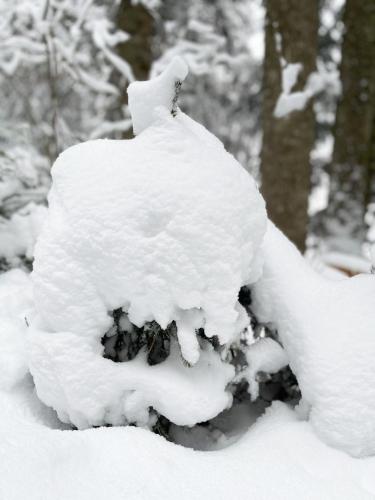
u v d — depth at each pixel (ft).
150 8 20.70
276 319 6.99
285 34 17.25
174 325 6.32
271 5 17.51
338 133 25.63
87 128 26.71
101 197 5.94
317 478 5.38
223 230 5.76
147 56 22.38
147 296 5.75
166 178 5.86
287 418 6.57
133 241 5.71
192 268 5.65
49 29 16.39
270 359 6.77
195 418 5.81
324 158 33.09
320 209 28.91
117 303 5.98
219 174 5.99
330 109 30.71
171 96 6.38
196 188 5.81
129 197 5.86
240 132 36.91
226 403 6.11
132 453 5.43
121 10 21.91
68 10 17.04
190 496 4.94
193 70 21.80
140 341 6.54
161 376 6.02
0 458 5.15
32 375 6.62
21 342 7.79
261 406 7.62
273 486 5.19
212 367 6.39
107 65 22.02
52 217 6.22
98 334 6.07
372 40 23.47
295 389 7.38
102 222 5.81
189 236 5.65
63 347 5.91
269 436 6.14
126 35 18.03
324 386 6.05
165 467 5.31
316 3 17.38
